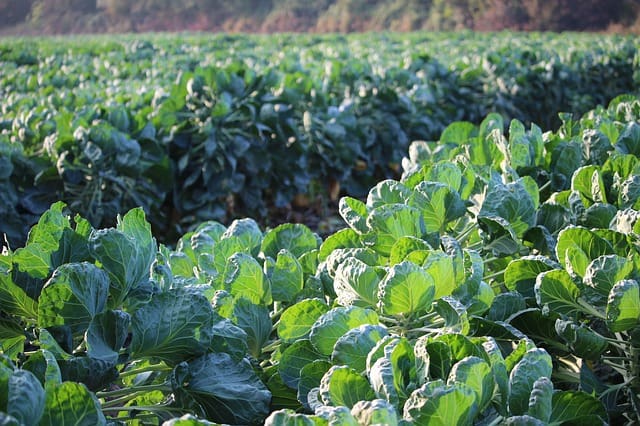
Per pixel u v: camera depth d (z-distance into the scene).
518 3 72.12
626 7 68.69
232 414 2.24
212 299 2.67
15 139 8.93
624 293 2.36
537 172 4.25
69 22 100.69
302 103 11.21
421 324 2.51
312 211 11.92
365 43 32.56
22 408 1.62
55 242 2.31
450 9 77.25
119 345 2.17
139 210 2.48
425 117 13.21
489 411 2.06
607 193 3.67
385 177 12.72
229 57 20.03
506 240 3.13
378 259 2.97
